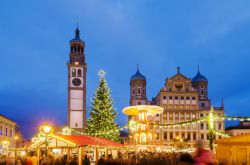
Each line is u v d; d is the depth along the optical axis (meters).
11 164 26.17
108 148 37.19
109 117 70.88
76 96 116.44
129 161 24.00
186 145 85.25
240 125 119.25
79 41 124.25
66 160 26.33
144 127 41.25
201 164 9.37
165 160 24.05
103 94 72.12
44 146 31.91
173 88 113.81
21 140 107.12
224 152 28.64
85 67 118.44
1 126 73.62
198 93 123.62
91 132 69.94
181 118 111.38
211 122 29.33
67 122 114.44
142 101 124.12
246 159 27.47
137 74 127.19
